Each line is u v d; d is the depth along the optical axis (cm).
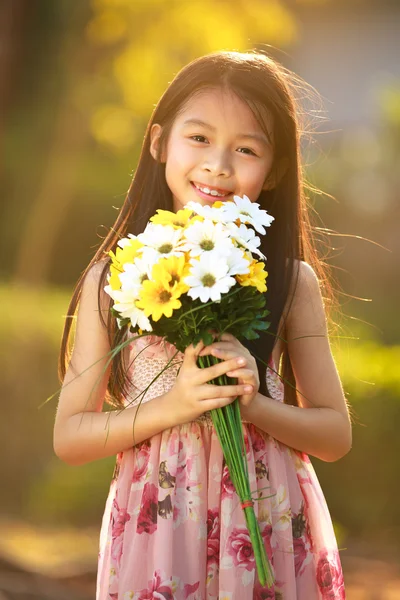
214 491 292
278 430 297
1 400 894
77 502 820
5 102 1741
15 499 876
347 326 1001
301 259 337
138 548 292
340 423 312
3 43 1723
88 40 1534
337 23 1942
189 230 271
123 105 1490
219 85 315
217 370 274
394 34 1933
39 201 1576
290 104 324
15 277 1566
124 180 1641
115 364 309
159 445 297
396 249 1596
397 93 1664
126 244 283
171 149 318
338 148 1689
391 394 779
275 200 330
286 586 294
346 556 718
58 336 922
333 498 788
